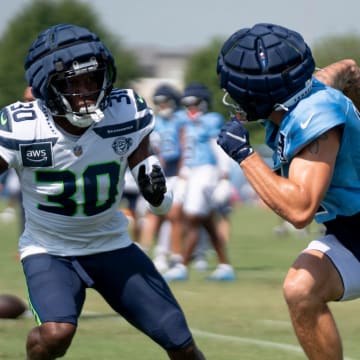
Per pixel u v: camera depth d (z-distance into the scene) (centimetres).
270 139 1641
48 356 1631
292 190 1518
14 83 16912
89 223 1697
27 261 1702
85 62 1596
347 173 1600
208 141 3647
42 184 1672
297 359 2169
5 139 1639
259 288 3350
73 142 1647
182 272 3600
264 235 6269
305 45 1580
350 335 2473
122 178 1712
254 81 1557
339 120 1541
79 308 1692
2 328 2494
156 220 4128
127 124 1677
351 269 1596
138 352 2248
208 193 3569
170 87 4034
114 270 1700
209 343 2350
